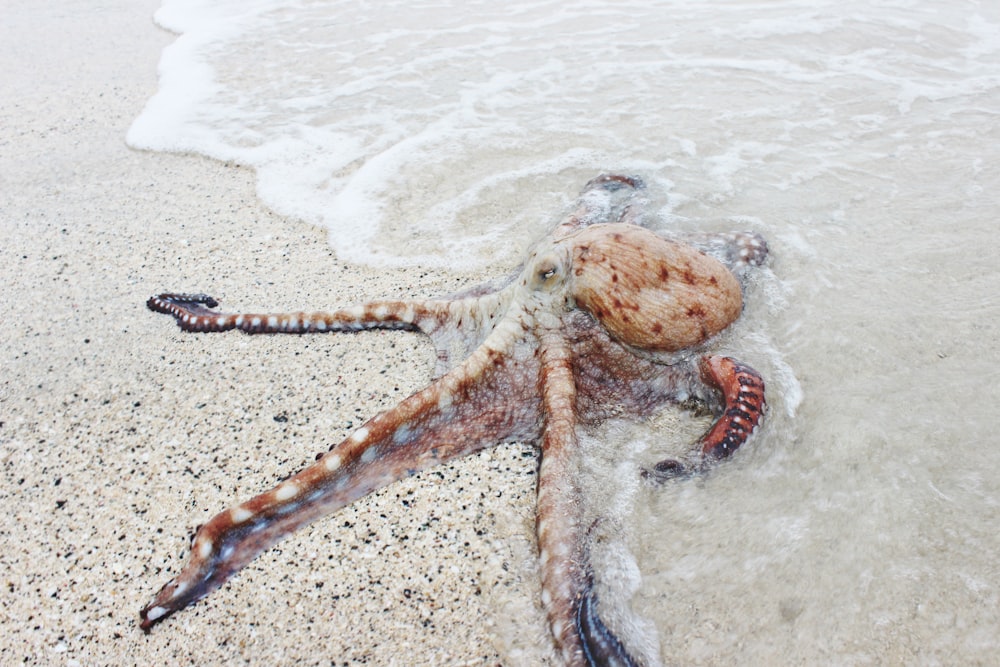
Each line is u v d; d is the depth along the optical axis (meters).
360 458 0.48
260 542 0.46
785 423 0.49
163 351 0.61
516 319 0.52
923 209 0.68
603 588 0.42
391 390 0.56
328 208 0.78
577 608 0.40
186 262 0.71
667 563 0.43
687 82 0.94
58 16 1.45
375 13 1.30
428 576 0.44
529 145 0.84
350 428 0.53
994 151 0.75
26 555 0.47
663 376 0.52
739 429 0.47
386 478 0.49
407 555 0.45
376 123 0.92
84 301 0.67
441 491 0.49
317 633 0.42
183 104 1.02
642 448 0.50
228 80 1.08
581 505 0.45
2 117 1.02
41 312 0.66
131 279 0.70
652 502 0.46
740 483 0.46
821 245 0.64
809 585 0.41
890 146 0.78
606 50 1.06
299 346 0.61
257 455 0.52
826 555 0.42
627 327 0.50
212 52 1.19
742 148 0.80
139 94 1.07
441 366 0.57
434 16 1.25
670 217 0.69
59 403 0.57
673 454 0.49
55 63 1.21
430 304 0.60
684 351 0.52
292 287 0.67
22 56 1.25
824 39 1.03
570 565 0.42
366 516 0.48
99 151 0.92
